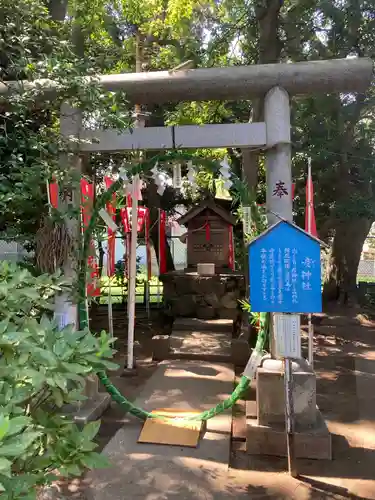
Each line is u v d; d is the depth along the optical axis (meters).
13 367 1.73
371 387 5.98
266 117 4.48
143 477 3.54
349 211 9.31
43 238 4.45
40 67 3.87
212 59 9.02
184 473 3.62
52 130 4.29
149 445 4.07
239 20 8.91
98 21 7.32
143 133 4.57
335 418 4.89
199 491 3.37
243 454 4.02
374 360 7.36
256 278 3.71
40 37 3.98
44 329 1.99
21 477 1.64
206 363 6.81
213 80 4.49
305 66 4.38
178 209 14.21
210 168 4.59
